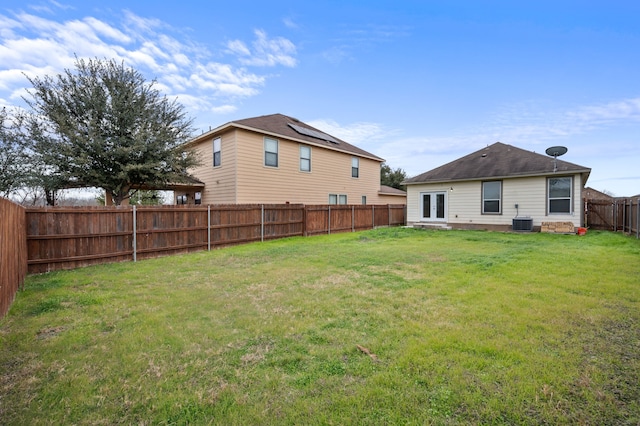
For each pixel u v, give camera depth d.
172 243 8.36
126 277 5.64
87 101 10.41
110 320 3.52
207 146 14.76
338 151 17.72
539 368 2.36
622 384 2.16
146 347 2.85
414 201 16.53
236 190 12.99
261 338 3.00
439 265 6.27
